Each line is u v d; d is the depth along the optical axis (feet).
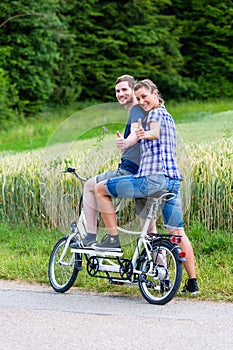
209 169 89.10
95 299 64.69
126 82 65.51
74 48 279.69
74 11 283.38
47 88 255.91
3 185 100.73
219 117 219.00
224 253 79.25
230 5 313.53
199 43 314.35
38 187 99.04
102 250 64.49
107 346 49.11
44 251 86.02
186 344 49.49
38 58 250.16
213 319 56.70
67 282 67.62
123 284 65.16
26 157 109.29
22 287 71.10
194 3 312.91
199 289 66.39
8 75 244.63
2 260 81.61
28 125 231.91
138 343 49.73
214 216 88.53
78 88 275.59
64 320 56.03
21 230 97.14
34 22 243.60
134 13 289.12
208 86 309.01
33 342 50.16
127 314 58.39
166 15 312.71
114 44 282.36
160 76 294.66
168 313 58.85
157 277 62.34
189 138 143.54
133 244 78.48
